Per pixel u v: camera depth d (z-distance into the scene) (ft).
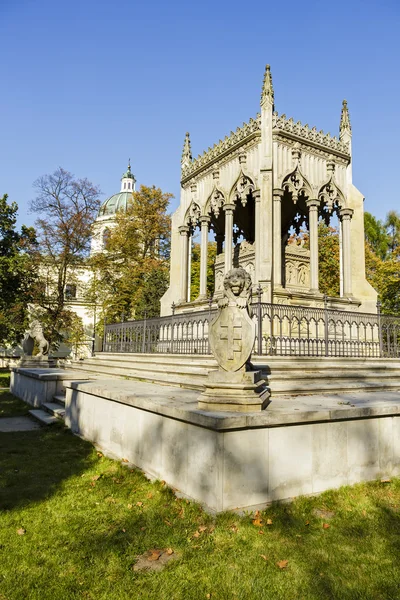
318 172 52.24
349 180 55.36
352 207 54.85
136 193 112.78
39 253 98.12
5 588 10.83
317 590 10.93
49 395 40.24
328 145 53.06
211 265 114.73
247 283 18.20
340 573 11.70
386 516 15.35
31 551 12.73
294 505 15.53
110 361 47.06
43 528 14.26
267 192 46.96
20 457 22.91
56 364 62.08
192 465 16.35
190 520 14.43
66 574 11.52
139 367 37.55
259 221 47.09
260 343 30.96
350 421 18.25
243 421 15.08
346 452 17.97
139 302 96.37
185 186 61.21
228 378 17.44
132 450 21.44
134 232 111.55
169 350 40.34
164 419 18.70
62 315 96.37
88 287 114.32
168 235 114.21
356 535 13.89
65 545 13.14
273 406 18.54
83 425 28.30
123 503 16.47
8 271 85.40
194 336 48.62
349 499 16.47
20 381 51.93
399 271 98.94
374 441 18.93
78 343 107.45
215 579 11.27
